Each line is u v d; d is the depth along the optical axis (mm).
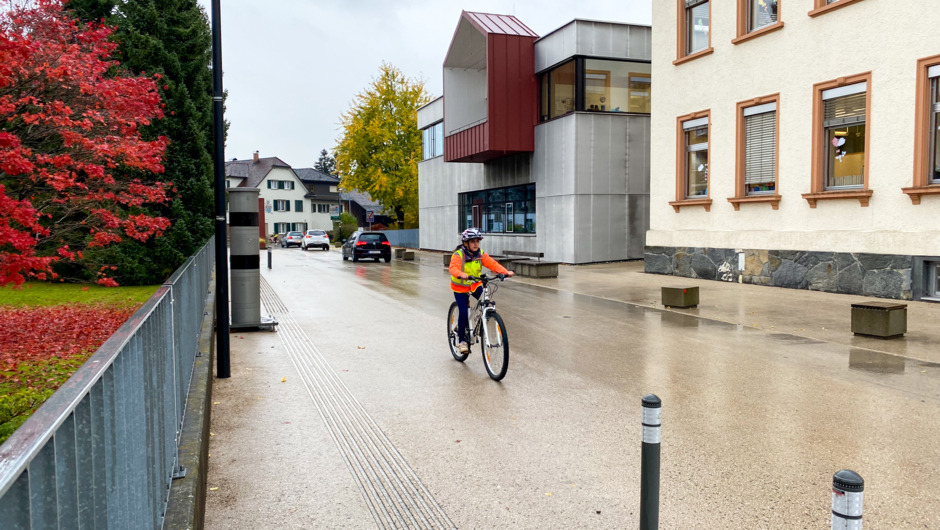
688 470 4555
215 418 5902
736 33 16172
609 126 23750
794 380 7043
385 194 46625
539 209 25922
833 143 14125
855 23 13383
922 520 3793
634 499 4152
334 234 61469
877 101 12992
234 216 10508
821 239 14195
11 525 1243
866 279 13219
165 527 2943
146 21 18688
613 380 7145
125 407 2352
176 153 18328
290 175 86750
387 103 46812
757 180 15977
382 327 10953
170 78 18562
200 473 3756
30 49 7938
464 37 27875
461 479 4480
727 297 13805
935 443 5055
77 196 10023
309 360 8352
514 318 11695
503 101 25438
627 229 24312
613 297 14523
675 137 18375
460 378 7336
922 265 12203
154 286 17938
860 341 9062
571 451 4988
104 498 2004
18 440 1303
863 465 4625
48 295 15625
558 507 4043
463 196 34000
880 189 13000
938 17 11883
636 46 24234
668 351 8656
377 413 6020
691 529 3705
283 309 13266
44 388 7020
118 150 9062
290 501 4156
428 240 38938
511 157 28141
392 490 4316
